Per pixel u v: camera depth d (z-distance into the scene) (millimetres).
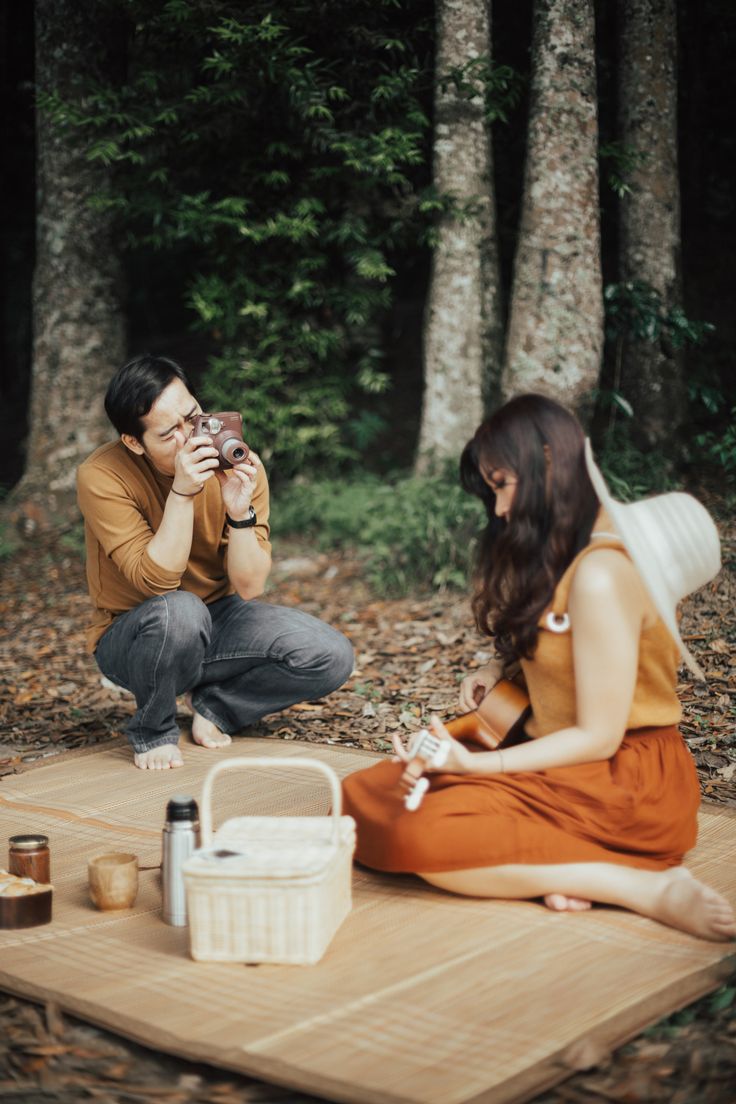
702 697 4617
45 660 6254
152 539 3807
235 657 4211
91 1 8758
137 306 14672
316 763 2664
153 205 8430
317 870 2516
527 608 2652
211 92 7852
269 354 9031
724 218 10125
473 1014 2307
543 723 2836
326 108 7734
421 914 2803
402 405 10383
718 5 9375
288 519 8648
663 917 2672
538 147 7035
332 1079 2074
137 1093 2145
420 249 9820
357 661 5668
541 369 7090
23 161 13383
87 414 9531
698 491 7332
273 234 8336
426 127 8047
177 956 2639
